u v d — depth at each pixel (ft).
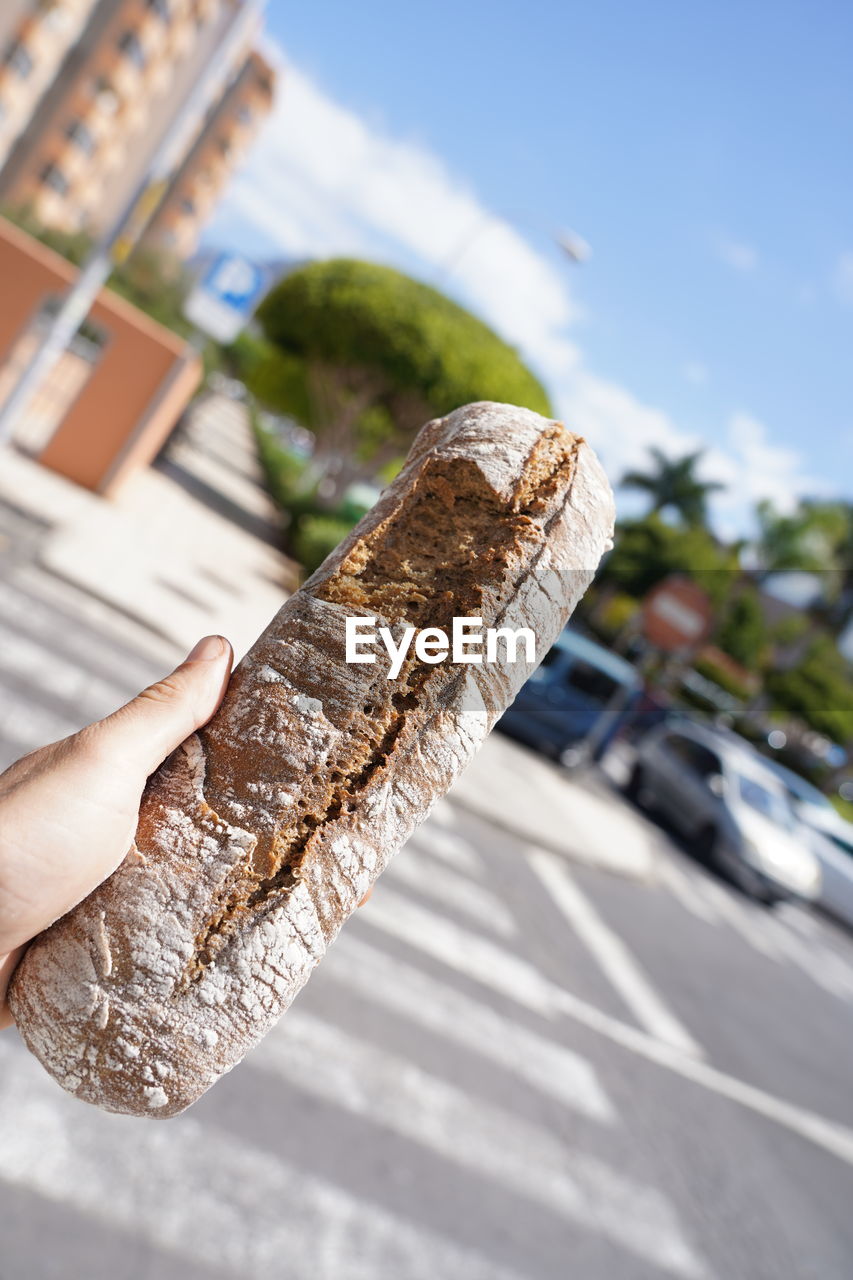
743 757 56.90
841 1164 22.79
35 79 131.95
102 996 3.77
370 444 84.99
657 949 31.07
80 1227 10.41
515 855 32.32
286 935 3.81
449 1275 12.49
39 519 38.24
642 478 147.33
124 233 39.32
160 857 3.86
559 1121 17.57
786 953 41.29
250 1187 12.17
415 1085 16.11
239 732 3.98
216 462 113.39
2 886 3.70
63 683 23.98
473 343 66.85
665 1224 16.37
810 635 145.79
